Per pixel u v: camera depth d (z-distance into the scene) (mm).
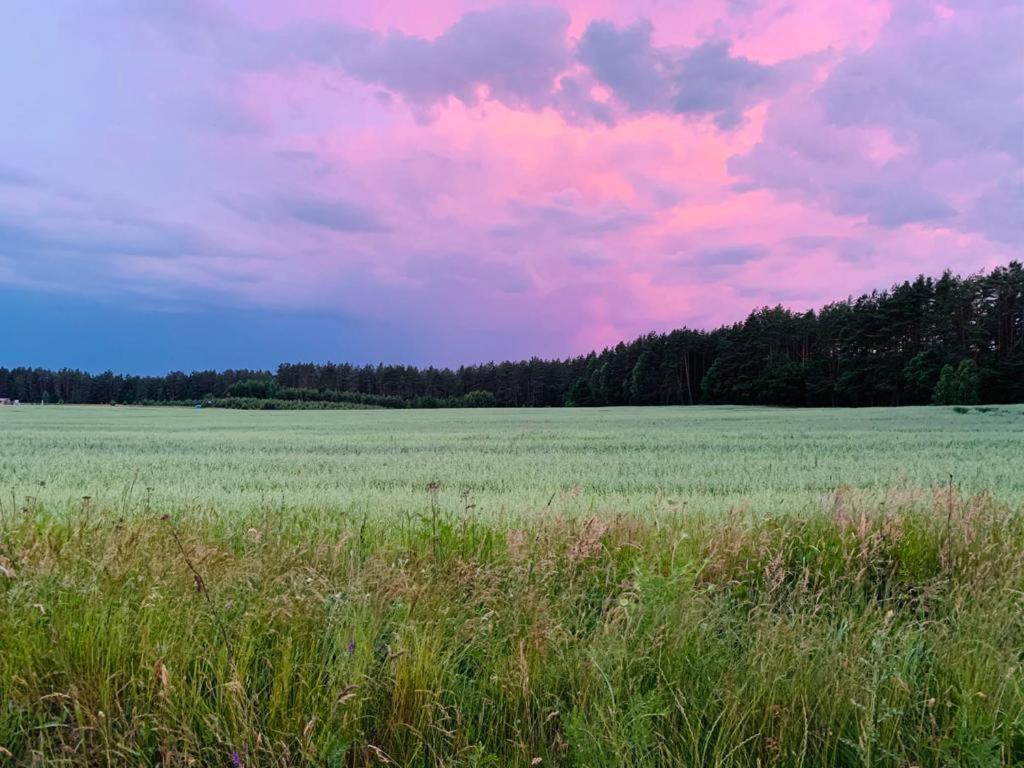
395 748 2510
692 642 3055
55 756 2344
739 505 7168
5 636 2820
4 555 3652
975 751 2371
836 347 81500
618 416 52875
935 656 3066
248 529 4668
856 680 2725
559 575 4121
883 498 6566
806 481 13203
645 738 2346
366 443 26391
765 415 50031
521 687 2646
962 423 35594
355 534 4934
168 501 8094
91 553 3754
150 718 2449
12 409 80688
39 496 8781
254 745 2312
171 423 46438
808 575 4160
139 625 2877
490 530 5328
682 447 23406
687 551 4488
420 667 2672
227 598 3262
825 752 2412
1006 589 3674
